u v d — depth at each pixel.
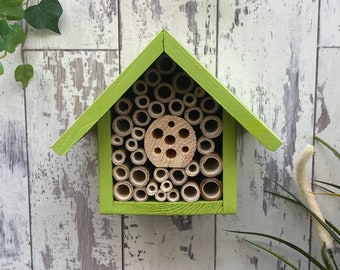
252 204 0.67
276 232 0.67
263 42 0.64
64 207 0.68
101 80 0.66
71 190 0.67
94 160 0.67
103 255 0.68
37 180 0.68
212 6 0.64
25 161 0.68
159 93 0.56
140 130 0.54
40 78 0.66
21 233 0.68
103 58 0.65
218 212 0.54
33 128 0.67
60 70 0.66
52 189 0.68
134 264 0.68
